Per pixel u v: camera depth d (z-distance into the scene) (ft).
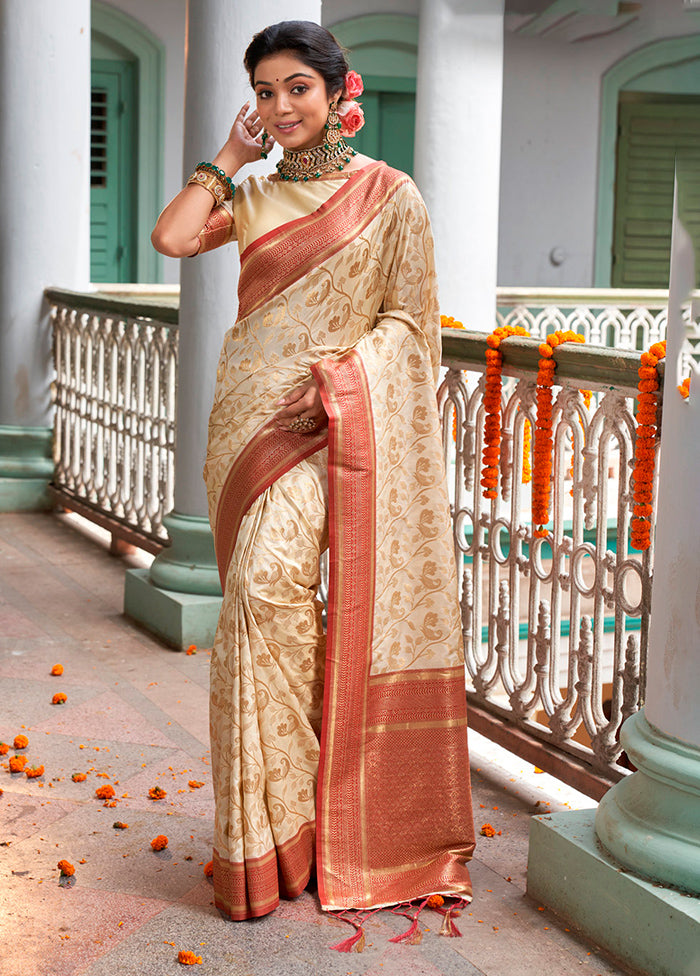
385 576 9.16
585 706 10.94
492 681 12.33
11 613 16.94
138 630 16.39
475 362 12.18
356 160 9.16
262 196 9.20
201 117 14.75
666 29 35.78
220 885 8.90
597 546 10.68
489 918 9.05
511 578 11.94
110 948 8.48
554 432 11.27
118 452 20.88
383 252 9.14
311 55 8.71
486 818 10.93
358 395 8.86
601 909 8.61
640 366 9.72
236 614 8.72
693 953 7.77
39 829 10.34
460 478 12.73
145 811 10.77
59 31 22.75
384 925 8.89
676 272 8.20
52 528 22.48
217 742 8.89
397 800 9.30
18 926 8.75
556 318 28.14
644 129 38.65
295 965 8.33
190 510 16.07
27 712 13.12
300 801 9.10
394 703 9.28
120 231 36.29
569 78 37.73
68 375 22.90
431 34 20.07
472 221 20.47
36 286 23.35
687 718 8.17
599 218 38.99
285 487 8.94
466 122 20.20
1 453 23.73
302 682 9.07
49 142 22.98
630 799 8.64
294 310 9.06
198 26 14.73
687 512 8.10
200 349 15.62
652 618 8.59
